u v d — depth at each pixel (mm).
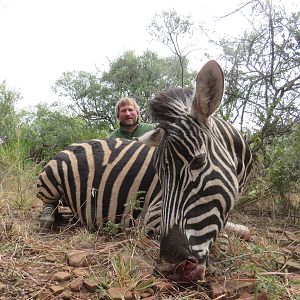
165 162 1198
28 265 1434
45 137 4812
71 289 1229
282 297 1200
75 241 1699
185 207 1173
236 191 1258
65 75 8367
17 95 5047
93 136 4750
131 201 1678
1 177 2832
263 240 1674
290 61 2760
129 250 1498
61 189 1953
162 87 6516
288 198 2354
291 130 2562
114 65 8172
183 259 1162
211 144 1229
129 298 1159
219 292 1188
